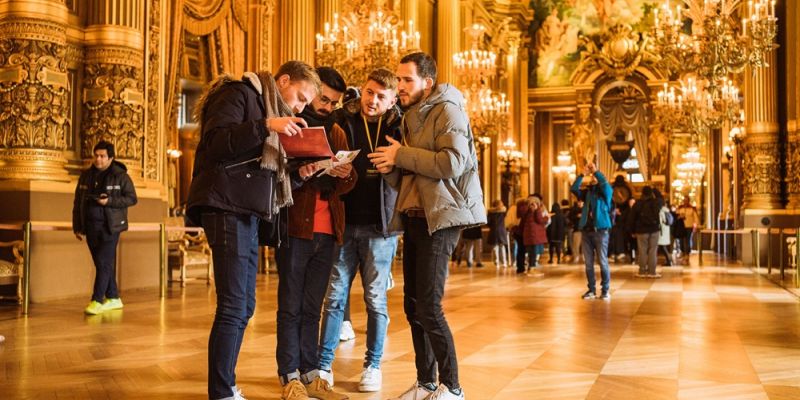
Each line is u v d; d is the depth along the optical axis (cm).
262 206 402
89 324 752
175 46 1328
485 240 3112
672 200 3675
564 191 3984
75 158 1102
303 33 1716
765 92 2016
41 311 859
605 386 495
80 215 839
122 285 1123
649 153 3747
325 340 493
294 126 395
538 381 510
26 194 950
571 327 778
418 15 2478
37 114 983
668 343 674
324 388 459
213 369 398
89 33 1116
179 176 2670
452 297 1114
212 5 1471
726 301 1057
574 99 3797
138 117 1148
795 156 1931
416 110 441
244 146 386
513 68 3644
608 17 3750
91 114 1112
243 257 405
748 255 2027
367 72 1452
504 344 665
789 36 1970
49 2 993
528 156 3853
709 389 488
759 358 600
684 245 2581
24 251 845
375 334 491
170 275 1248
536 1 3869
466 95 2075
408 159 425
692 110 2094
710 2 1376
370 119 506
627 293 1191
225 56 1534
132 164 1141
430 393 442
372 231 495
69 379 493
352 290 1166
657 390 485
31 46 980
